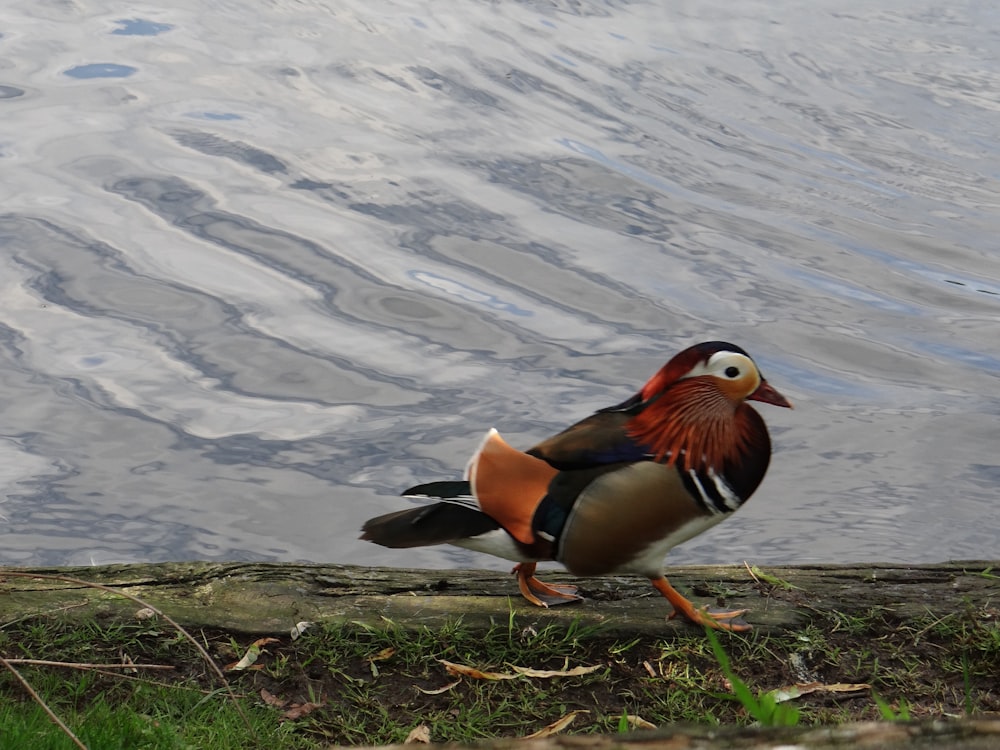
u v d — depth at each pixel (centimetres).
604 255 1596
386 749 235
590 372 1298
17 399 1190
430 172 1819
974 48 2558
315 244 1575
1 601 638
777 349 1380
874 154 2017
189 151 1848
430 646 627
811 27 2653
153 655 610
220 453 1124
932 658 624
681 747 214
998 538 1029
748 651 628
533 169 1856
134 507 1040
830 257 1636
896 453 1175
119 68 2189
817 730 214
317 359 1302
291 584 671
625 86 2244
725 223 1719
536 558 616
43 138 1870
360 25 2480
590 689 602
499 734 569
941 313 1492
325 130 1953
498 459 609
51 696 569
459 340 1359
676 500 593
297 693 592
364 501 1056
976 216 1795
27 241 1531
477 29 2489
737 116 2145
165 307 1391
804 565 718
